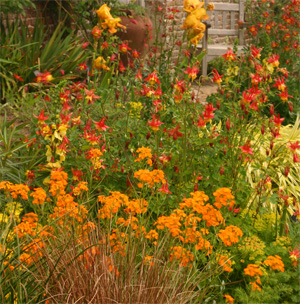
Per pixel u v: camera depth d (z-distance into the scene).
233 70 4.20
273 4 7.82
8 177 3.79
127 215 3.06
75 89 4.30
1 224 2.78
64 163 3.65
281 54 6.95
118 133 3.96
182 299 2.42
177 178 3.79
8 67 6.19
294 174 4.66
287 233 3.56
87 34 8.75
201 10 4.88
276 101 6.14
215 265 2.84
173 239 2.80
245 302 2.73
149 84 4.11
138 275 2.52
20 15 7.97
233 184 3.70
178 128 3.63
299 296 2.88
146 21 8.50
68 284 2.38
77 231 2.69
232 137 3.82
